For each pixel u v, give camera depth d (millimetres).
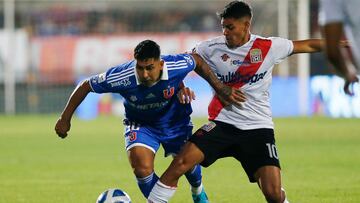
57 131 28594
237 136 27391
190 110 29688
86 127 90062
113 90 27875
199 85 103062
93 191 39375
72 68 112062
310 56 108562
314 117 102125
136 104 28281
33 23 118875
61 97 112625
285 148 62531
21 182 43344
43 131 83188
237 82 27641
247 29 27062
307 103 104812
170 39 111562
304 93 104125
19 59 112125
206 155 27125
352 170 47531
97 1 119438
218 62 27734
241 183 42219
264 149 27047
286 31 110312
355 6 20719
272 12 116312
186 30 119688
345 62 20812
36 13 119000
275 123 91938
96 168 50250
